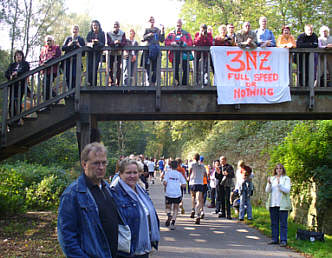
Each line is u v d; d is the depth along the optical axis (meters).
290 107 8.80
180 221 10.39
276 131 15.34
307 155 10.05
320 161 9.86
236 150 18.42
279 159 11.39
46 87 9.38
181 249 7.12
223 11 21.23
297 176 10.41
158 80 8.64
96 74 9.14
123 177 3.93
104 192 3.25
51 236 7.75
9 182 12.19
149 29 10.16
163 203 14.41
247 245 7.59
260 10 19.28
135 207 3.80
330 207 8.94
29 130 8.67
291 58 8.84
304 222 10.16
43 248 6.73
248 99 8.63
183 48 8.78
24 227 8.62
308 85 8.82
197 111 8.77
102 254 2.93
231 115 10.09
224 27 9.11
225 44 9.09
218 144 22.05
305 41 9.27
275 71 8.75
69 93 8.63
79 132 8.67
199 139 29.06
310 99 8.66
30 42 22.94
